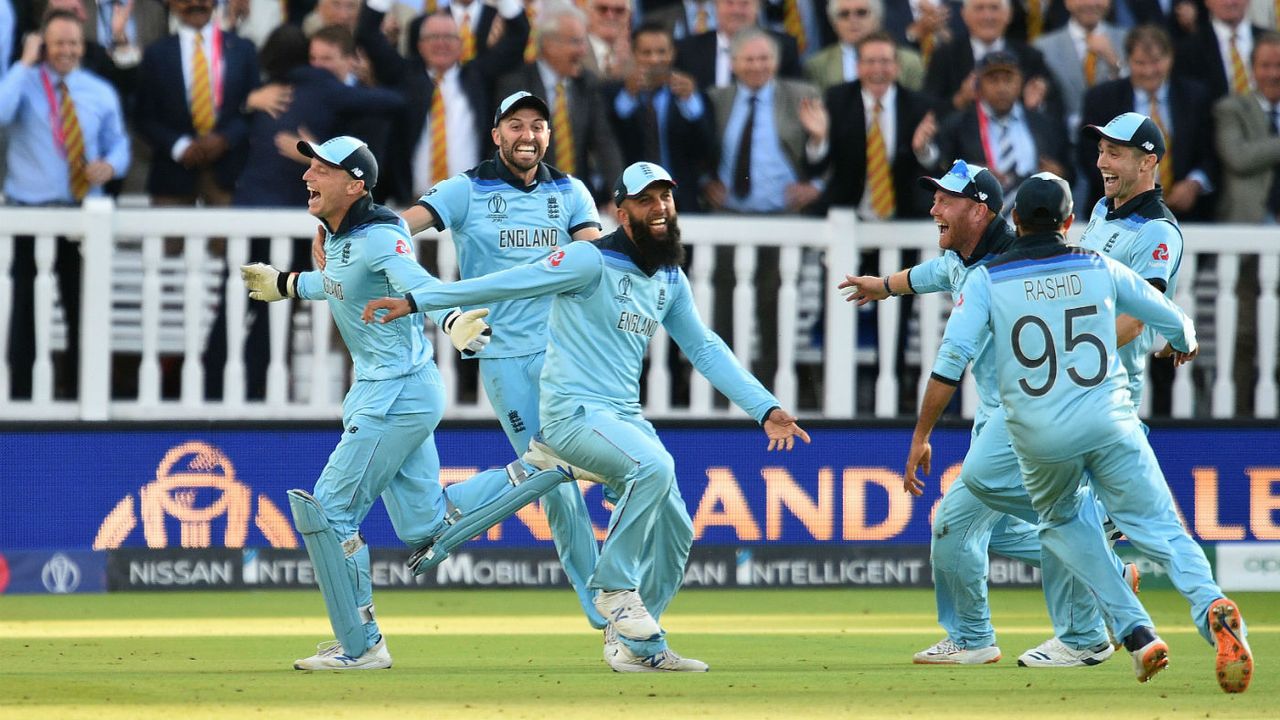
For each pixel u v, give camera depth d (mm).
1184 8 43281
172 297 41719
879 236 39969
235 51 40344
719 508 39250
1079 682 23516
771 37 41188
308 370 40969
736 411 40469
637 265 24391
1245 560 39688
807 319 42219
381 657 25359
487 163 28766
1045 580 25781
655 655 24766
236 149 40250
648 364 41469
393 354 25234
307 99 39531
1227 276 40500
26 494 38062
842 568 39469
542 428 25094
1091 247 25422
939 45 41844
